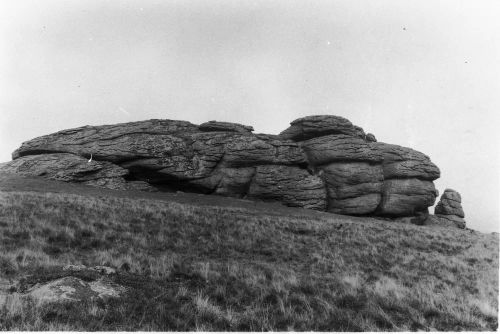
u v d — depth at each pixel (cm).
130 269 1102
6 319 668
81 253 1238
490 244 2434
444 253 1980
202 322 787
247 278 1147
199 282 1078
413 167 5359
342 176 5225
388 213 5219
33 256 1088
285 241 1922
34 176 4219
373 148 5434
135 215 2114
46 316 709
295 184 5009
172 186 4978
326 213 4603
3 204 1838
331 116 5919
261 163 5078
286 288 1092
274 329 796
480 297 1124
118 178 4562
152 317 780
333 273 1368
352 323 853
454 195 6159
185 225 2038
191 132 5531
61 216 1723
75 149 4897
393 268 1492
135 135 5134
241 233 2002
